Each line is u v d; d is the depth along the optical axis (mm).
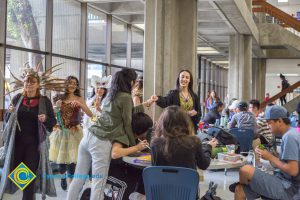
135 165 3174
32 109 3590
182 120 2773
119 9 9398
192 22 7070
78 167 3504
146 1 6766
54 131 4586
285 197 3078
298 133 3051
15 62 6629
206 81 20219
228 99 12711
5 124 3643
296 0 22438
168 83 6523
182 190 2604
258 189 3162
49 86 3840
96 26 9375
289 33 13727
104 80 5066
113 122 3260
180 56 7102
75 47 8547
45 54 7473
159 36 6496
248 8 11789
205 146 3062
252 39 13000
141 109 4035
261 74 18359
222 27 11266
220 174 6207
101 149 3283
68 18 8250
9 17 6445
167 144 2719
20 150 3576
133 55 11453
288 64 18109
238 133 5840
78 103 4586
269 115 3156
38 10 7227
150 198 2674
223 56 19016
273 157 3105
